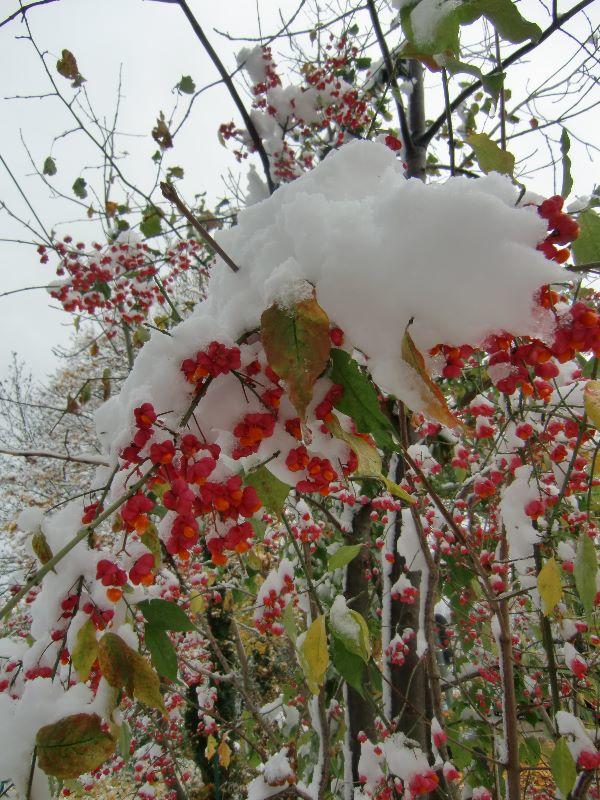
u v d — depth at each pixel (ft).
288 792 3.03
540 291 1.18
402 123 3.25
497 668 3.46
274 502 1.68
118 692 1.27
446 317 1.20
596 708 2.99
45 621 1.38
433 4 1.29
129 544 1.47
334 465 1.43
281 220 1.40
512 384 1.34
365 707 3.31
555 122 2.95
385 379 1.22
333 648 1.59
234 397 1.37
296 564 4.22
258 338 1.40
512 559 2.27
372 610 4.31
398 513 3.32
